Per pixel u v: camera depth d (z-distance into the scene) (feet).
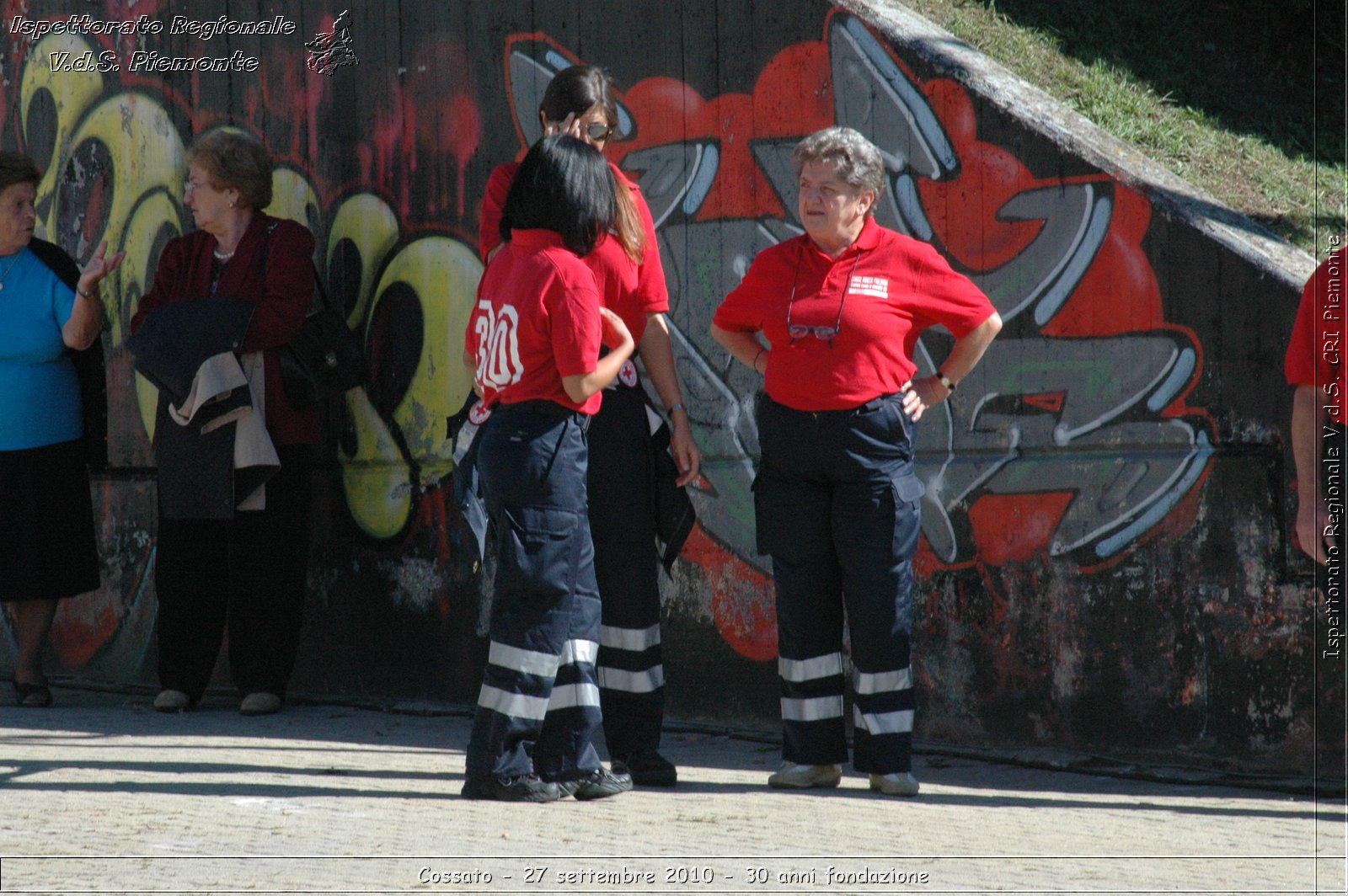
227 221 82.28
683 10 75.72
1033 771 64.08
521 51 80.94
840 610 60.64
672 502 60.29
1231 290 62.08
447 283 83.61
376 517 86.33
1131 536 64.34
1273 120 86.07
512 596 55.62
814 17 71.87
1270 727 61.26
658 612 60.59
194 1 94.12
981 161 68.13
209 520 83.66
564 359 54.08
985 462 68.08
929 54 69.15
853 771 65.21
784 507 59.67
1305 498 55.52
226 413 78.33
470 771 56.44
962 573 68.85
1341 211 72.23
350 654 87.51
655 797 57.67
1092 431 65.57
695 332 75.87
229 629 82.69
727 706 75.05
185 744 70.33
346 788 58.65
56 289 86.89
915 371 60.44
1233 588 62.03
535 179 55.67
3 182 85.30
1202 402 62.85
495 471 55.52
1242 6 98.07
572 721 56.95
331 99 88.48
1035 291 66.90
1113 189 64.80
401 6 85.40
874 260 58.39
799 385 58.18
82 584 87.45
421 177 84.74
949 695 69.26
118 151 97.76
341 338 83.46
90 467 94.27
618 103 78.07
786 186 72.74
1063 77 80.59
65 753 66.95
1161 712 63.62
